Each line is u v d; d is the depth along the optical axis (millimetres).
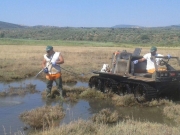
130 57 11781
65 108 10008
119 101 10695
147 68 11703
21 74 17391
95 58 30266
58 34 162875
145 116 9109
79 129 6699
